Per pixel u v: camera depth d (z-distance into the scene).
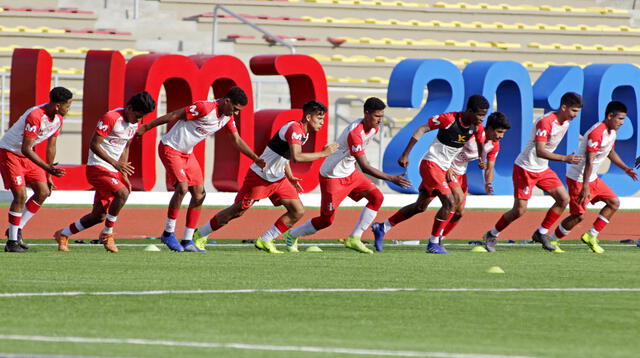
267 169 40.12
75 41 90.31
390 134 85.88
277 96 81.62
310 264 36.88
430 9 106.19
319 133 63.00
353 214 57.56
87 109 60.44
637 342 22.03
